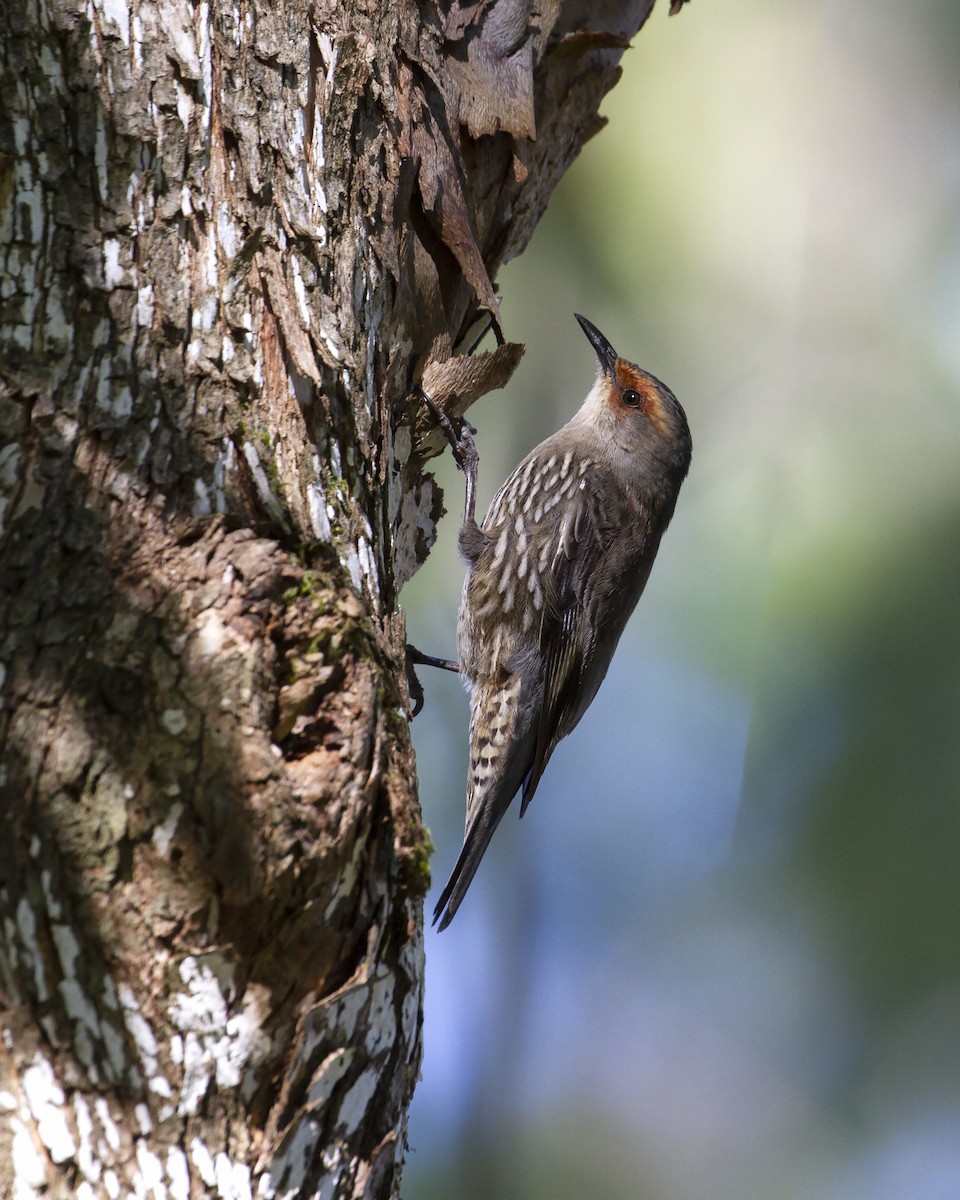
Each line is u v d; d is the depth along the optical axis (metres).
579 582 10.98
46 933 4.53
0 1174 4.30
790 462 14.23
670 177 14.10
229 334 5.59
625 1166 15.82
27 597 4.82
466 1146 15.55
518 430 14.57
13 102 5.36
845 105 14.87
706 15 14.35
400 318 7.02
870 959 12.88
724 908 14.39
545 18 8.02
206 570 5.05
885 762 12.14
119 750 4.71
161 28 5.71
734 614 14.04
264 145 6.00
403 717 5.60
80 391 5.20
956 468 13.88
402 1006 5.30
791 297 14.70
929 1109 14.12
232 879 4.71
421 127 7.18
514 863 16.59
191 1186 4.61
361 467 6.19
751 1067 15.53
